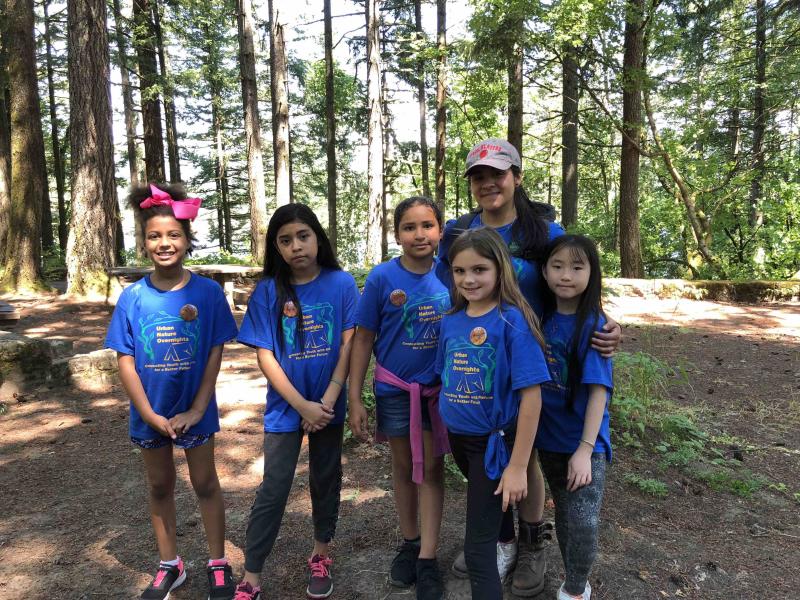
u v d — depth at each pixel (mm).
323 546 2566
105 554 2818
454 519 3107
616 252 16641
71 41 9211
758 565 2773
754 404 5031
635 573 2648
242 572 2662
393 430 2484
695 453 3893
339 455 2545
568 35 10797
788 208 12391
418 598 2412
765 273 12508
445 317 2281
